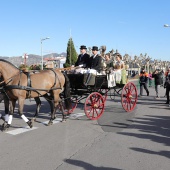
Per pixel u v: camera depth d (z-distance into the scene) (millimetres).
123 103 10703
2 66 7289
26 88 7422
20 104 7441
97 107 9102
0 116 8211
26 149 5832
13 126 8047
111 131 7410
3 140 6531
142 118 9266
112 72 9781
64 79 8570
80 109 10992
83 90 9102
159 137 6789
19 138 6703
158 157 5301
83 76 8742
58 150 5758
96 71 9125
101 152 5613
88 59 9984
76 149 5820
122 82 10312
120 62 10391
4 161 5121
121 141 6422
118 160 5137
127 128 7773
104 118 9211
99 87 9328
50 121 8188
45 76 7977
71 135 6984
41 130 7520
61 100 8562
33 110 10984
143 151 5672
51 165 4906
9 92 7387
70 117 9359
